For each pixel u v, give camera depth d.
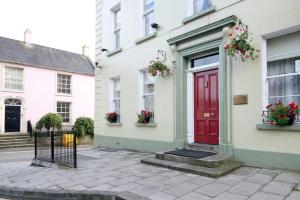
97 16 12.20
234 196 4.14
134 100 9.60
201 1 7.62
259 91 5.85
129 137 9.76
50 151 8.53
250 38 6.05
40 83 22.20
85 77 25.42
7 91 20.20
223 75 6.54
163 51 8.40
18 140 18.77
